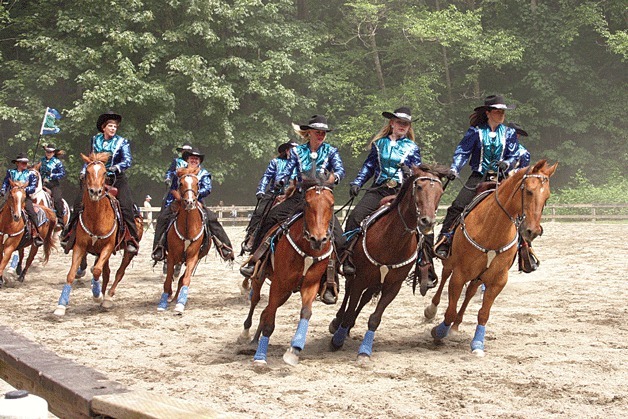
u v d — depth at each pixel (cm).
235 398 648
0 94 3394
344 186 4209
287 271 750
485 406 624
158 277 1598
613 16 4156
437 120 4109
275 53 3550
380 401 641
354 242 802
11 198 1359
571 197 3528
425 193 734
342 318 861
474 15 3881
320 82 3841
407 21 3812
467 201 880
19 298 1280
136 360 806
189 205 1093
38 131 3397
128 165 1142
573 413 604
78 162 3531
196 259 1146
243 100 3734
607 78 4291
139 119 3575
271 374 740
